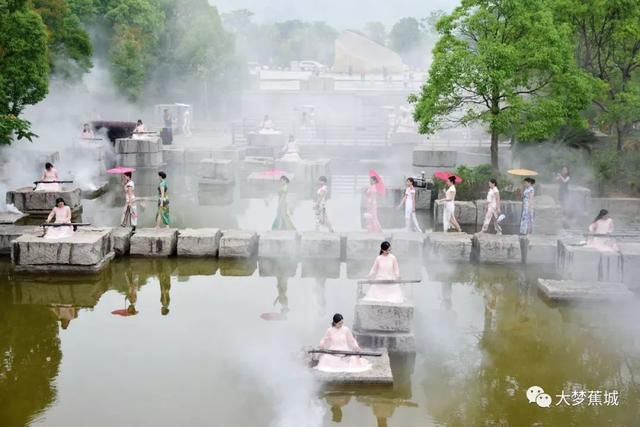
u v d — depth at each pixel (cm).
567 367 1391
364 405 1223
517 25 2556
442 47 2680
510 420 1184
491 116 2566
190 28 5553
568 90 2588
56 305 1703
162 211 2286
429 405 1227
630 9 2789
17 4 3052
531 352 1457
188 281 1894
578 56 3034
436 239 2080
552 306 1720
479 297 1781
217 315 1631
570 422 1178
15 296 1761
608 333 1559
